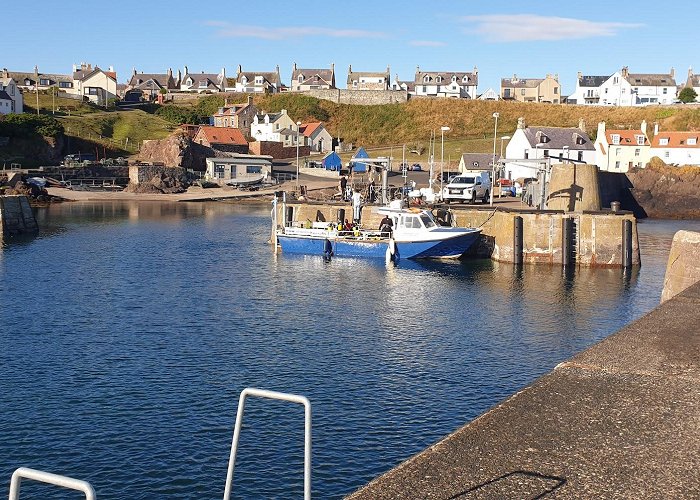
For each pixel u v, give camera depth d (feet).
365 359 80.74
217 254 164.25
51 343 86.22
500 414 24.16
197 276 134.82
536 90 520.01
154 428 60.49
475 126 444.14
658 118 424.87
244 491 50.06
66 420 62.08
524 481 19.35
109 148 376.07
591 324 99.09
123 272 138.31
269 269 143.74
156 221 235.20
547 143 318.65
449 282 130.52
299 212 180.34
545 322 99.96
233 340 88.43
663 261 155.63
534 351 85.05
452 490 18.92
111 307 106.63
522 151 318.86
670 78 485.15
